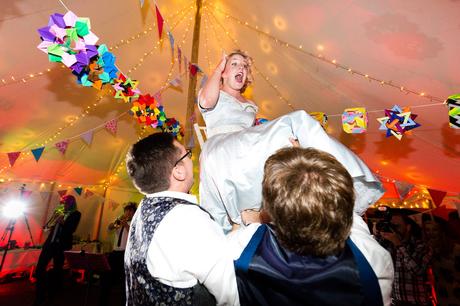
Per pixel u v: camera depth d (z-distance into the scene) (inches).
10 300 174.9
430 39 87.4
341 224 26.2
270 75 149.6
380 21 91.2
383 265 29.1
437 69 95.3
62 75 144.7
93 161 249.1
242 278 28.9
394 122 78.5
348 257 27.7
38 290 166.4
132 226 42.6
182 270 32.0
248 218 41.3
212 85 52.6
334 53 114.3
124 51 147.2
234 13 135.3
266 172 30.0
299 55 127.2
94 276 231.9
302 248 27.4
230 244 32.7
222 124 52.3
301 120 38.4
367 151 160.7
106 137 228.1
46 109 163.9
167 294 32.6
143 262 35.1
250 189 39.3
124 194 300.0
